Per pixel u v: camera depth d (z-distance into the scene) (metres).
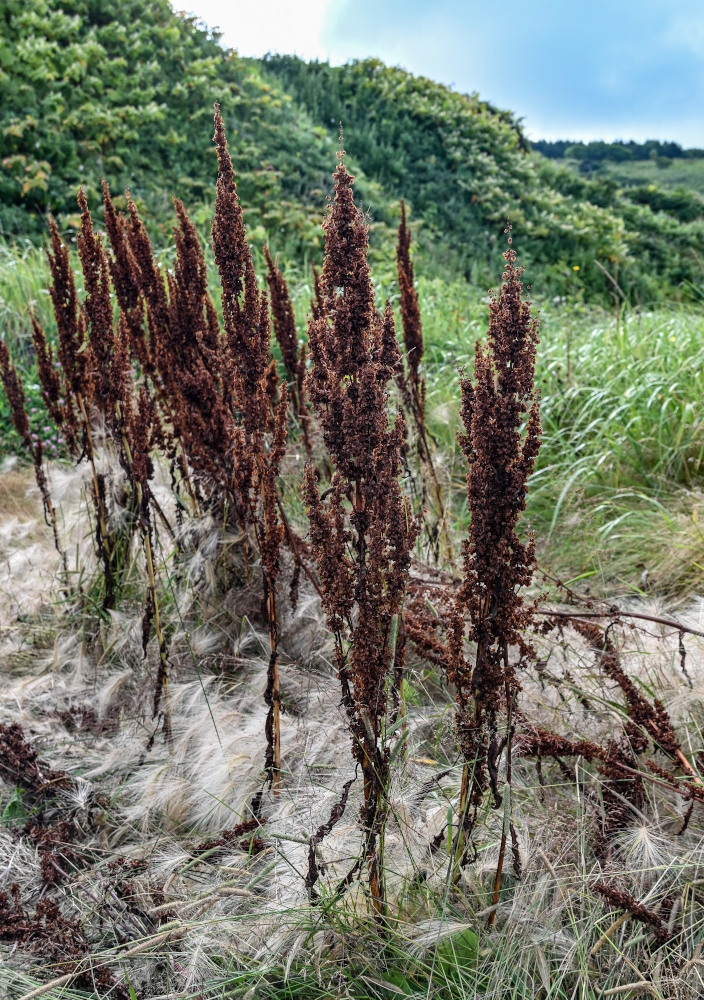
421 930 1.71
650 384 4.79
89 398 2.95
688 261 14.49
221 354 2.65
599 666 2.32
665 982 1.61
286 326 3.50
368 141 13.95
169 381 2.91
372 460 1.58
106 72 11.48
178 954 1.74
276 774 2.23
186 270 2.77
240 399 2.18
